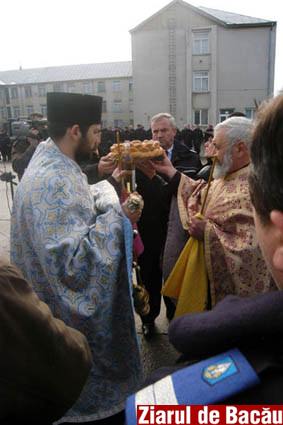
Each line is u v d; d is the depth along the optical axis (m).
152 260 3.02
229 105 30.45
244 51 29.61
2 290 0.76
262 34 29.23
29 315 0.78
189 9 29.80
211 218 2.06
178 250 2.33
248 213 1.92
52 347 0.82
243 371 0.51
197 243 2.09
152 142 2.35
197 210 2.24
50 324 0.82
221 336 0.54
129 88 47.19
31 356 0.77
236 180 2.05
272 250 0.54
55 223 1.60
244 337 0.53
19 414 0.77
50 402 0.82
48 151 1.75
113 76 47.38
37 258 1.70
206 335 0.55
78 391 0.89
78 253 1.59
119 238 1.70
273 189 0.50
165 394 0.54
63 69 51.53
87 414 1.76
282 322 0.50
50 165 1.69
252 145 0.53
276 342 0.52
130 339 1.82
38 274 1.71
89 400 1.75
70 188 1.65
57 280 1.59
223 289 2.02
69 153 1.78
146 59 31.22
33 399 0.78
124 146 2.22
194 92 30.88
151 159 2.35
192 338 0.57
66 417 1.75
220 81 30.23
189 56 30.31
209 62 30.11
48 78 50.97
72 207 1.63
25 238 1.71
